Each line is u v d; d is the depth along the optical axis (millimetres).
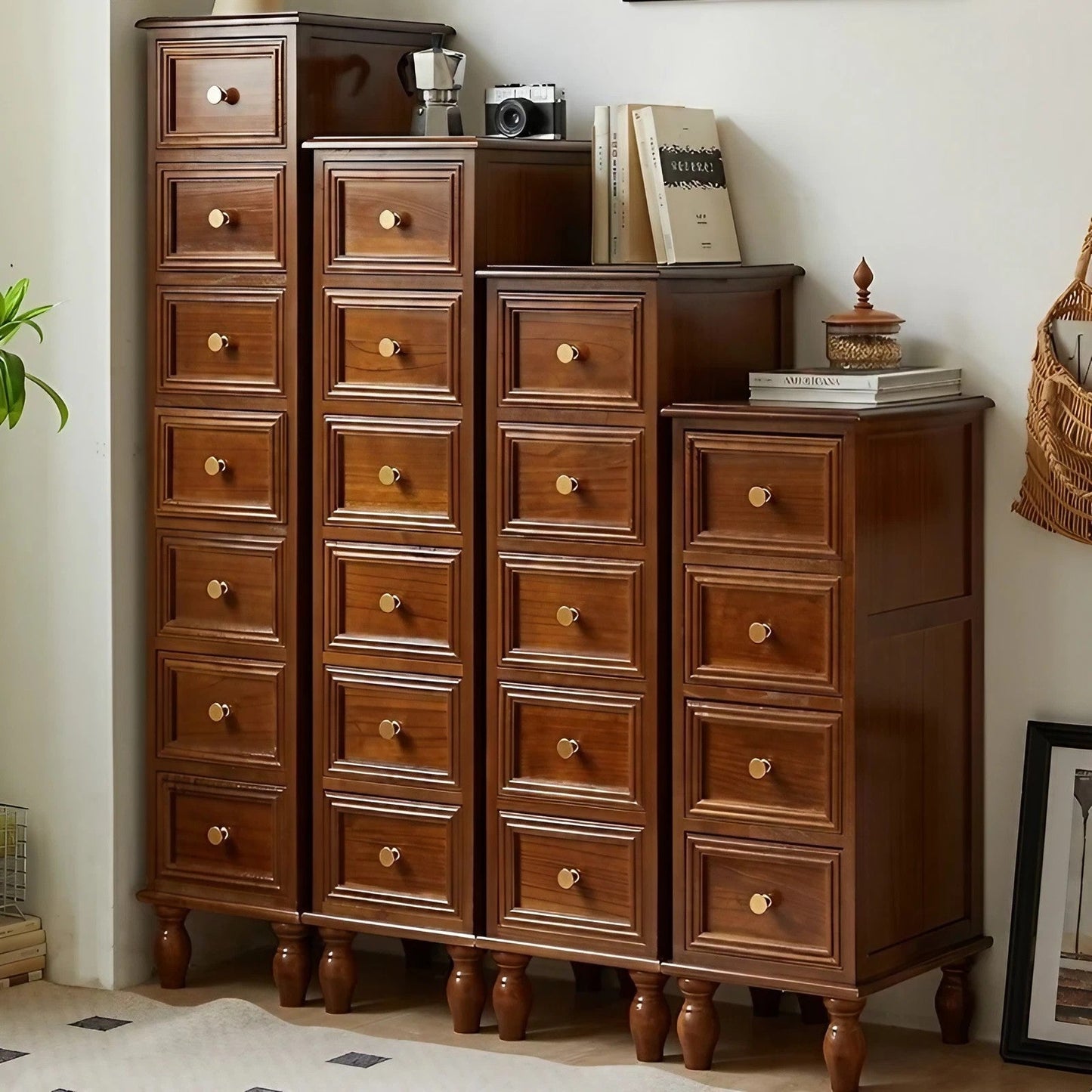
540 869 3508
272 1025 3646
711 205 3627
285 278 3660
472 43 3959
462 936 3574
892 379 3291
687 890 3363
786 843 3270
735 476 3270
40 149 3844
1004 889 3576
